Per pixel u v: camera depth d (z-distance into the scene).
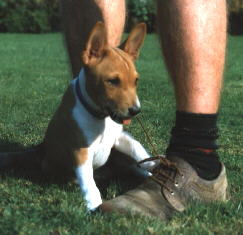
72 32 1.76
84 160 1.58
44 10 10.15
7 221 1.35
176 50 1.45
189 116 1.48
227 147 2.15
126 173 1.80
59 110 1.66
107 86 1.54
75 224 1.36
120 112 1.52
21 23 10.07
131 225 1.37
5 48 6.96
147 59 5.59
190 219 1.45
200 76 1.45
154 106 2.93
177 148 1.51
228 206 1.51
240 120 2.61
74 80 1.64
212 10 1.44
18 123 2.47
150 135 2.27
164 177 1.51
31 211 1.42
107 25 1.76
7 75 4.34
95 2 1.74
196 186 1.50
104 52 1.56
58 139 1.66
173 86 1.49
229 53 6.13
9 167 1.87
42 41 8.13
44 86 3.71
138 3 8.73
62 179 1.76
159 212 1.47
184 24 1.43
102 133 1.60
